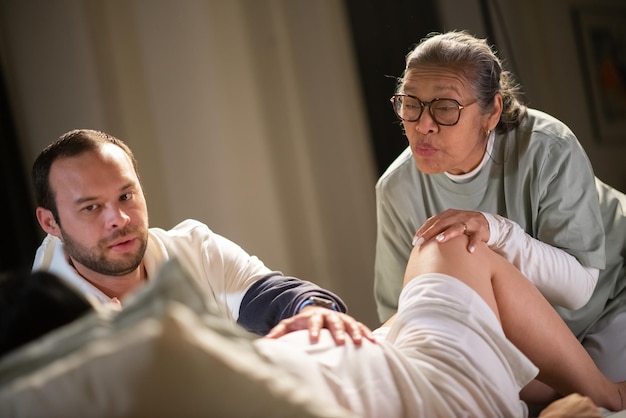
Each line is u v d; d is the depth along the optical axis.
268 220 5.09
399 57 5.09
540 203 2.23
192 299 1.09
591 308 2.38
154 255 2.22
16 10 4.62
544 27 5.41
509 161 2.26
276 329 1.60
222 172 4.96
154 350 0.91
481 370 1.48
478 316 1.55
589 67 5.59
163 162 4.80
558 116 5.40
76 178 2.02
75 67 4.63
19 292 1.16
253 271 2.28
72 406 0.91
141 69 4.79
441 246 1.69
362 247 5.32
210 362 0.94
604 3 5.79
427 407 1.37
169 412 0.91
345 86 5.27
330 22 5.27
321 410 0.97
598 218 2.23
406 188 2.45
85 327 1.03
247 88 5.11
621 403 1.83
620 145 5.70
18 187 4.39
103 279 2.12
